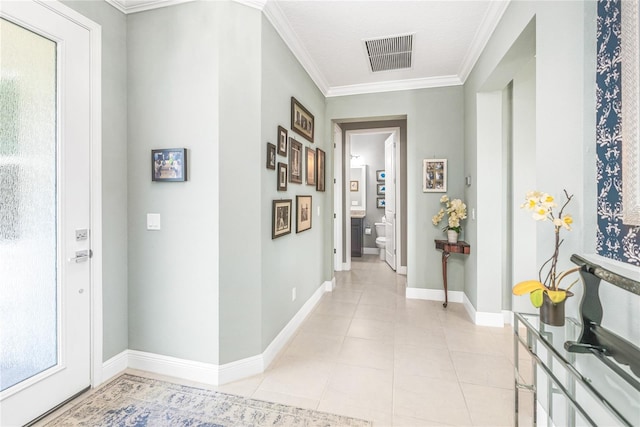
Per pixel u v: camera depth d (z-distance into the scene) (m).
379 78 3.42
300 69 2.84
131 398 1.77
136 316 2.07
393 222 5.10
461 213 3.23
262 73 2.06
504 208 2.92
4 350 1.47
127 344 2.09
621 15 1.03
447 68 3.17
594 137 1.20
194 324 1.95
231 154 1.93
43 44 1.58
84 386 1.81
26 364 1.54
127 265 2.07
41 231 1.60
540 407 1.55
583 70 1.23
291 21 2.31
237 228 1.97
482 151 2.85
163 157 1.95
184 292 1.97
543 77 1.51
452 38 2.57
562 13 1.36
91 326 1.84
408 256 3.67
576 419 1.35
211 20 1.88
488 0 2.07
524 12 1.75
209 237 1.91
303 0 2.07
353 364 2.17
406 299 3.62
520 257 2.82
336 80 3.47
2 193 1.46
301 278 2.93
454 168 3.46
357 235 6.37
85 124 1.78
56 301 1.66
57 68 1.64
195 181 1.92
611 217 1.11
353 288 4.08
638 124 0.97
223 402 1.74
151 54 1.99
